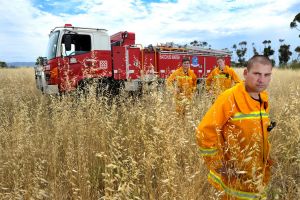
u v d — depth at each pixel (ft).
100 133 14.83
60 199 10.72
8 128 16.65
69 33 30.73
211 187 10.69
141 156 11.80
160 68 37.76
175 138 11.33
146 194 9.87
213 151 8.24
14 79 52.70
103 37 32.48
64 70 30.12
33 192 9.78
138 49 35.17
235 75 24.80
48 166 12.84
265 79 8.01
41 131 16.55
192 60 41.81
